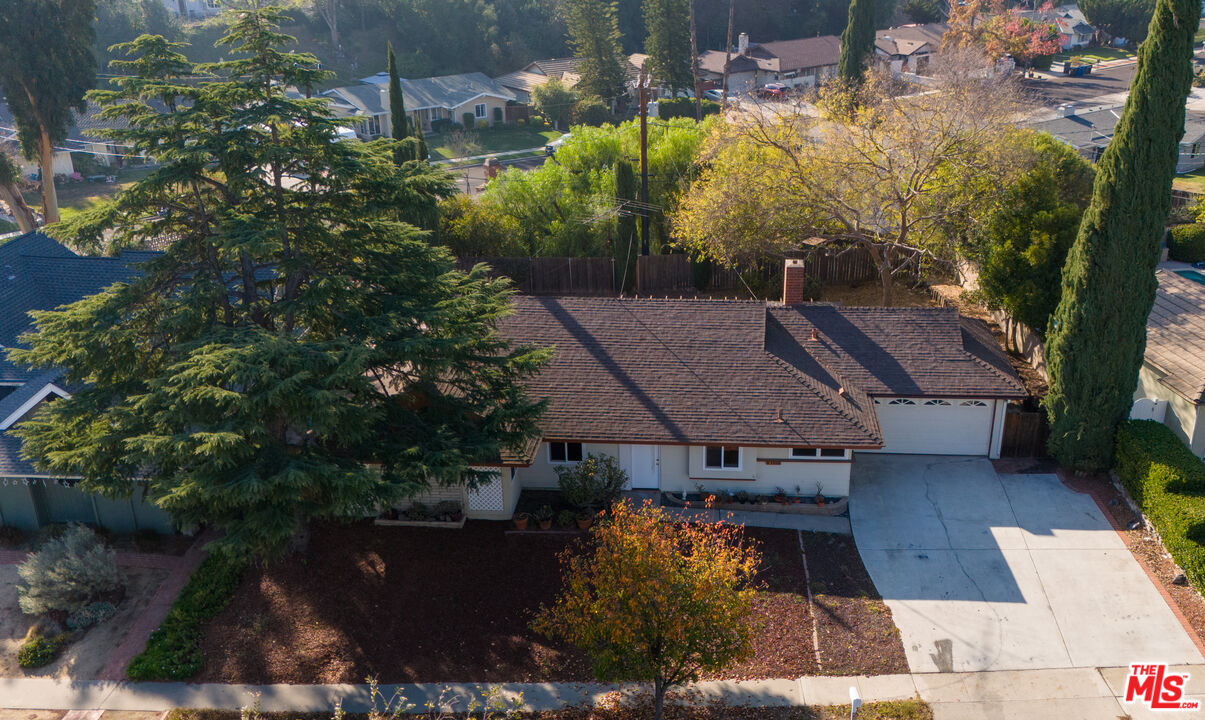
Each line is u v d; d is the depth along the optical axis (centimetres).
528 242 3981
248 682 1748
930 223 3056
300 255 1909
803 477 2244
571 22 8144
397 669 1767
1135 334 2164
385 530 2166
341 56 9488
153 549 2145
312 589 1980
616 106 8425
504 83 9194
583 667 1762
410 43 9856
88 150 6166
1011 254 2762
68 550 1962
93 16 4716
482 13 10006
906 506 2225
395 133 4409
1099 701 1619
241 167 1708
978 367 2388
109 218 1700
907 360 2403
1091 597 1877
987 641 1778
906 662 1738
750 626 1647
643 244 3675
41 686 1748
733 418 2206
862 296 3569
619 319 2469
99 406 1755
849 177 3077
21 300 2617
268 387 1537
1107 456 2277
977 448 2436
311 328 2047
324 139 1770
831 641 1798
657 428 2194
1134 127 2027
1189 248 3316
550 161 4169
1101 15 11138
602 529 1579
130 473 1694
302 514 1920
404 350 1725
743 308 2458
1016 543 2061
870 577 1978
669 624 1448
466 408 1953
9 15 4388
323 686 1731
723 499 2255
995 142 2916
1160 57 1981
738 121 3275
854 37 5872
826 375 2355
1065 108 5956
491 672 1756
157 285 1848
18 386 2328
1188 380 2225
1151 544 2020
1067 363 2234
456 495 2184
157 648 1822
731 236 3209
